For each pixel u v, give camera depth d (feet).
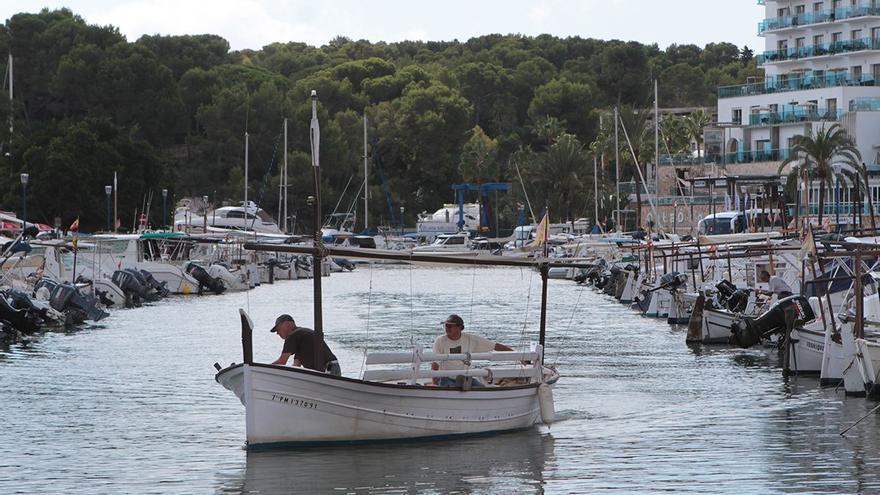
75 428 105.70
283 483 82.94
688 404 119.55
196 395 125.80
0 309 188.24
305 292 339.16
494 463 89.86
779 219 391.24
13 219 329.72
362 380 92.02
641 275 282.56
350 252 95.66
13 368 149.79
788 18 522.47
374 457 90.58
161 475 86.12
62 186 445.37
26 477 86.33
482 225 620.90
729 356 164.45
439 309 267.59
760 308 174.60
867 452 94.32
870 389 121.08
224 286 337.31
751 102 526.16
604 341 188.24
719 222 392.88
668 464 89.97
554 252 440.45
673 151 570.87
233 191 636.89
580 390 130.21
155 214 485.56
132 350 172.24
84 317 222.28
